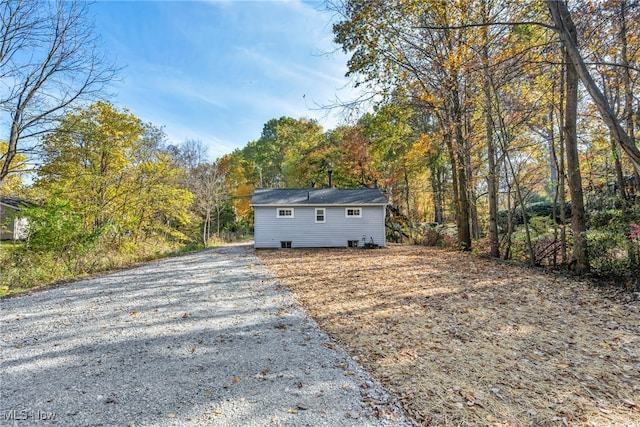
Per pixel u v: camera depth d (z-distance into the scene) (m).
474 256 11.85
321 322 5.22
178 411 2.78
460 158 13.53
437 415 2.70
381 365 3.66
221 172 31.84
